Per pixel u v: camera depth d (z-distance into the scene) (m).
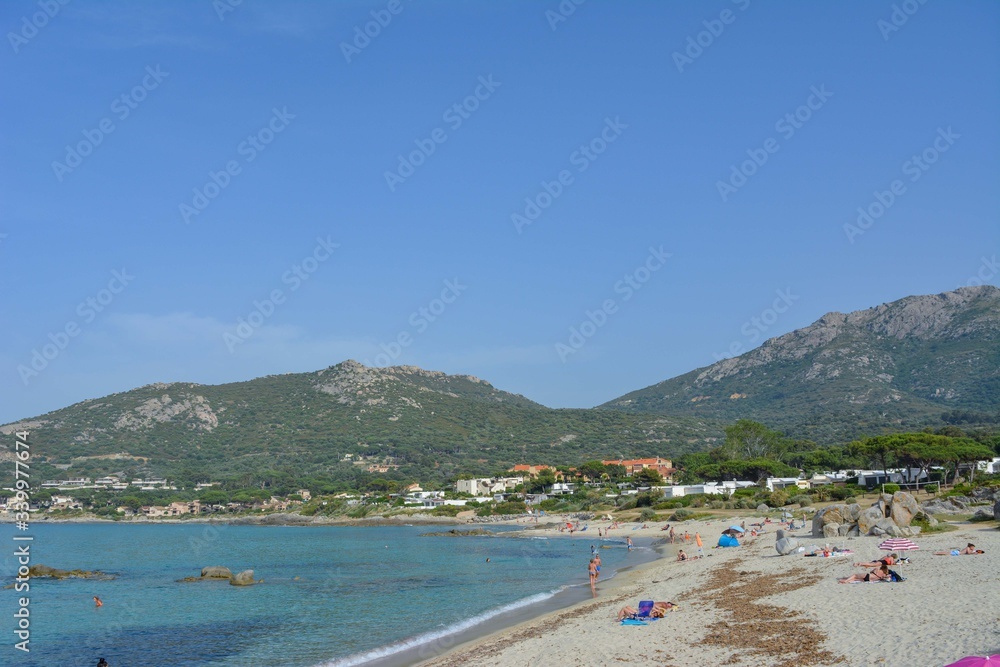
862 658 20.31
